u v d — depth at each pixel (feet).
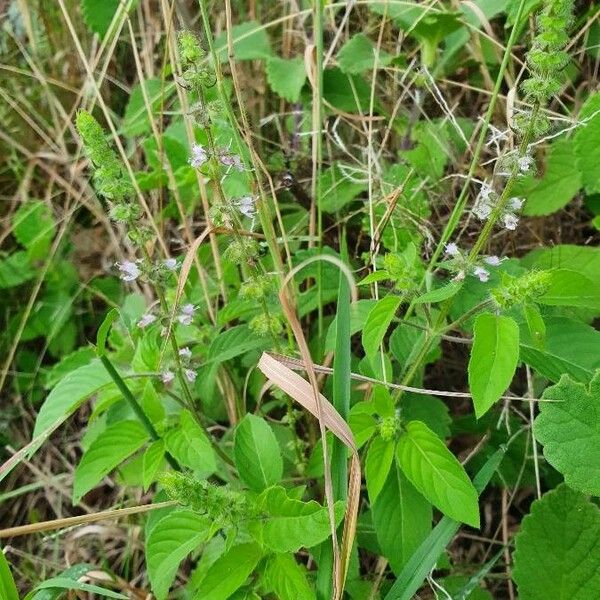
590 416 0.72
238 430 0.77
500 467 1.00
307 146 1.25
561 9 0.65
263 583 0.70
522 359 0.78
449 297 0.75
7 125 1.53
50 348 1.42
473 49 1.20
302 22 1.29
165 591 0.74
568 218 1.17
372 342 0.71
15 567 1.10
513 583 0.95
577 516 0.71
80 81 1.55
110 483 1.21
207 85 0.75
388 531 0.75
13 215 1.51
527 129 0.70
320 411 0.69
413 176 1.14
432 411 0.92
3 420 1.34
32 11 1.56
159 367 0.87
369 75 1.29
